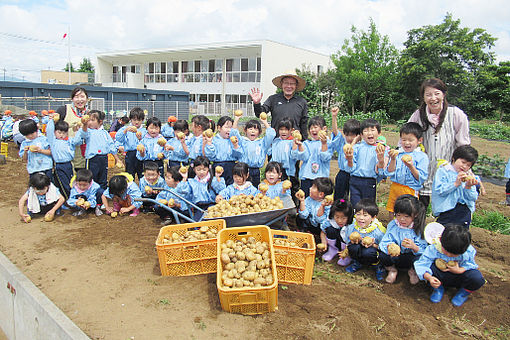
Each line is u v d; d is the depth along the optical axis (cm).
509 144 2025
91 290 423
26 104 2353
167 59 4303
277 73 3719
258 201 521
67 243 548
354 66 3516
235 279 378
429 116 487
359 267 486
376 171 533
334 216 503
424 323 373
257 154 654
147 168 664
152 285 432
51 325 365
